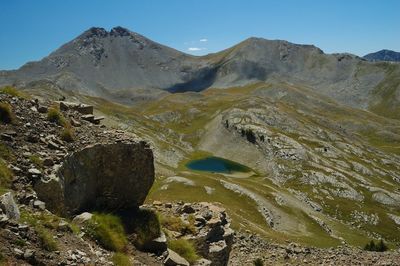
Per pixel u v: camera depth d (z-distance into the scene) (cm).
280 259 4016
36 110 2281
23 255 1313
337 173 18638
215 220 2647
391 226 14488
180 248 2205
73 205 1927
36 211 1673
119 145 2139
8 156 1845
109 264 1609
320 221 12150
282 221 11300
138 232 2014
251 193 11919
